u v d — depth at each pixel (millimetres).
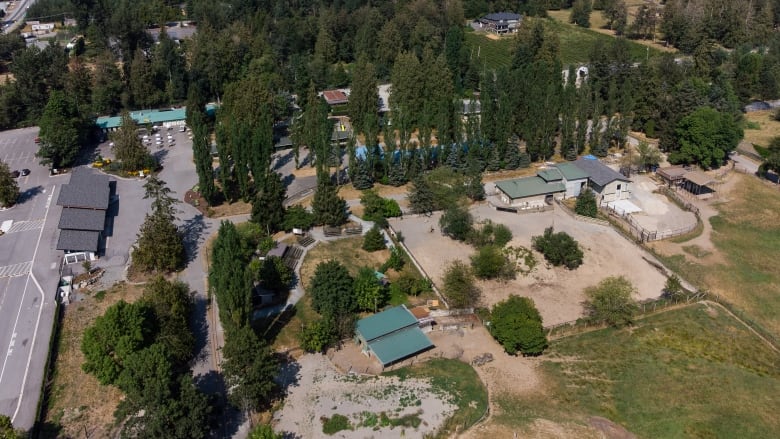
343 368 79250
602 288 89125
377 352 79438
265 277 90250
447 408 72375
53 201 120562
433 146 138375
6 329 83875
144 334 74000
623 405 73562
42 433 68812
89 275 96062
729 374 78625
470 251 104812
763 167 133625
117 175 133250
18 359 78625
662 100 151125
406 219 114438
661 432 69812
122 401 68438
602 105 151750
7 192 116938
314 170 135625
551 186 120562
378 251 104750
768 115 176000
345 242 106750
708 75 181875
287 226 108688
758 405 73750
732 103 161750
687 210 120125
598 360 80938
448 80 158625
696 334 85875
